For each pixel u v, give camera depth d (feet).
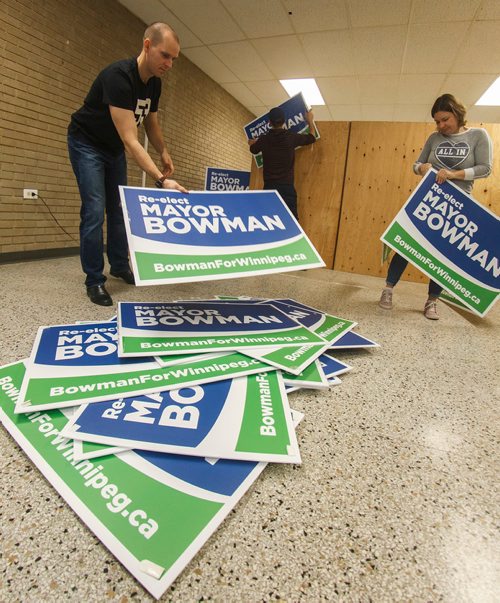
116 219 6.20
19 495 1.90
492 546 1.83
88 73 10.19
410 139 9.75
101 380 2.87
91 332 3.77
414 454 2.52
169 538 1.68
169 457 2.18
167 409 2.59
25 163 8.76
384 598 1.54
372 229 10.36
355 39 12.09
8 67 8.02
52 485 1.93
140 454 2.18
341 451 2.48
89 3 9.91
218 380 3.03
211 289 6.66
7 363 3.15
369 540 1.81
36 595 1.44
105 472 2.03
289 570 1.62
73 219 10.36
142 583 1.49
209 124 17.69
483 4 9.71
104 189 5.47
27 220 9.03
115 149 5.59
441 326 5.75
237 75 16.24
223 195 4.46
